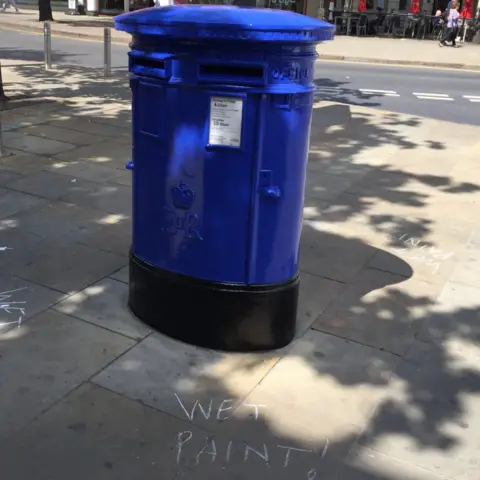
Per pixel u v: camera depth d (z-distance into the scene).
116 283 4.14
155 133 3.25
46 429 2.77
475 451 2.79
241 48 2.89
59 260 4.43
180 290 3.40
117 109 9.82
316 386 3.19
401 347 3.60
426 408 3.06
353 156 7.74
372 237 5.23
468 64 18.66
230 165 3.11
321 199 6.14
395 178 6.91
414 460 2.71
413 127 9.48
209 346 3.45
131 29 3.07
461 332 3.80
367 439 2.83
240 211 3.18
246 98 2.98
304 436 2.82
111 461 2.61
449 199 6.28
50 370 3.19
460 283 4.45
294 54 2.96
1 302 3.82
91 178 6.30
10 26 24.34
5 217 5.16
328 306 4.04
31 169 6.48
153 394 3.05
